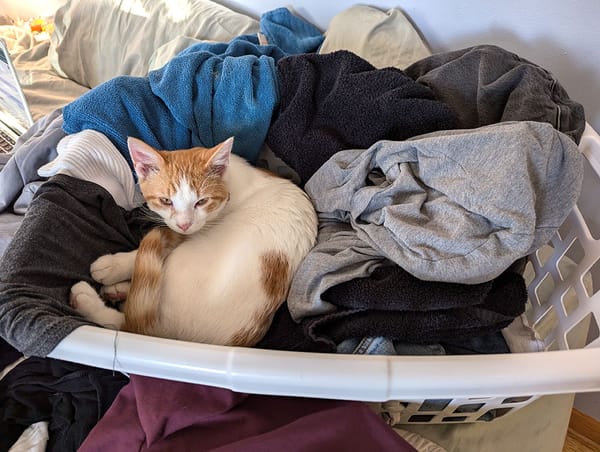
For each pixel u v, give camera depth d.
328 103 0.96
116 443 0.65
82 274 0.80
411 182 0.78
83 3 1.80
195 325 0.79
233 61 1.03
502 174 0.68
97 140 0.91
